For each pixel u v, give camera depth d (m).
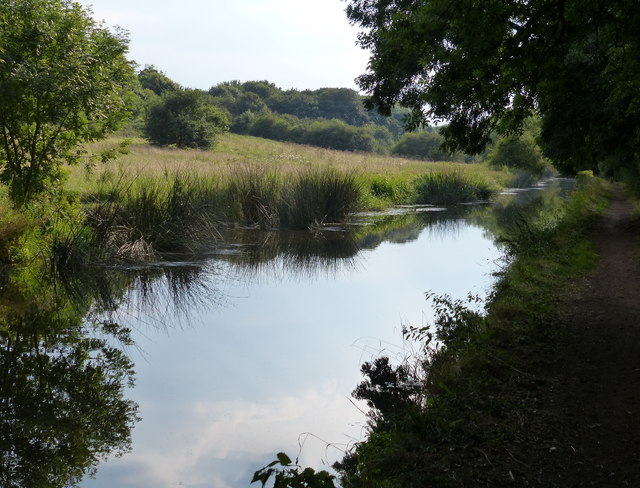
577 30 8.08
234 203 19.88
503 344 6.53
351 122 154.25
